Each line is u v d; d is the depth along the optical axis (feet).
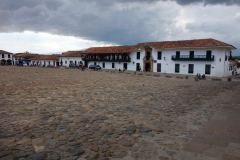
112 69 175.52
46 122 17.95
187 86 54.03
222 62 117.50
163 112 23.17
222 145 13.24
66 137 14.37
